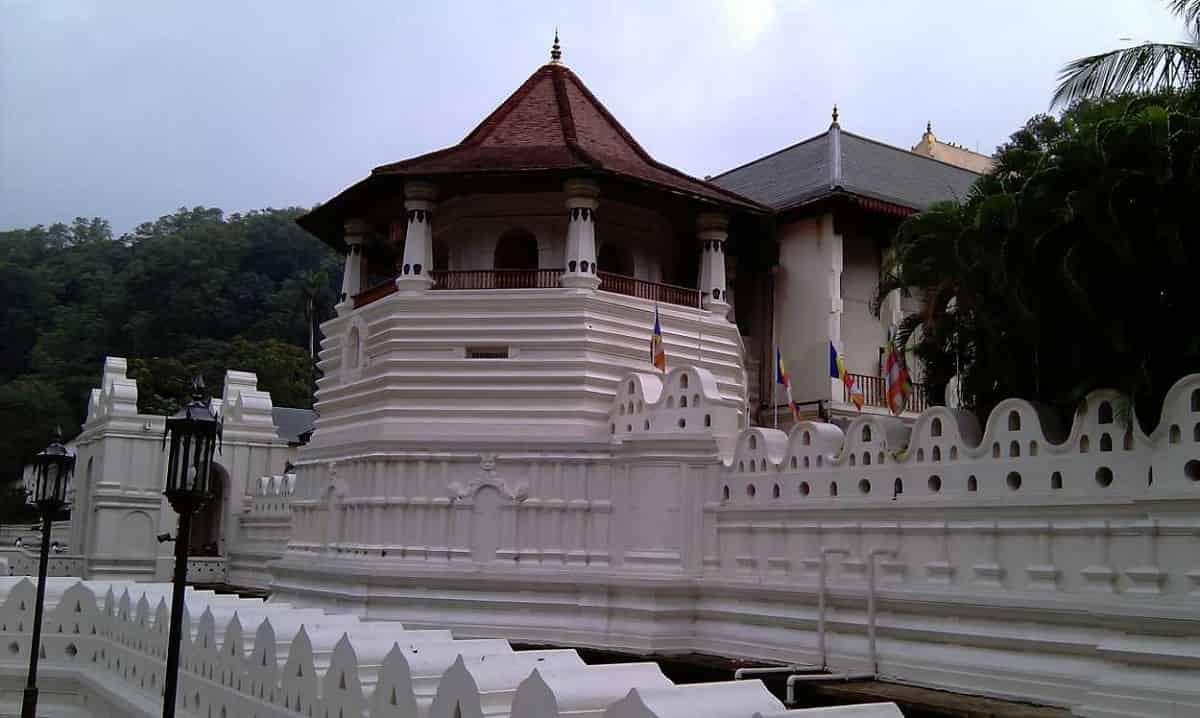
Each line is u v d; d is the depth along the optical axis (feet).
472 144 102.89
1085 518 51.44
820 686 57.06
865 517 63.52
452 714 31.50
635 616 77.15
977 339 65.41
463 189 98.84
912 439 61.41
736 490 75.36
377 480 90.53
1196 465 47.11
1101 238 49.34
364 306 104.06
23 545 175.01
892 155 130.21
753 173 134.72
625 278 98.07
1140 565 48.39
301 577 98.84
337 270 431.43
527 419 90.53
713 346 101.30
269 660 42.47
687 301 103.55
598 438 85.15
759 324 115.14
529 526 85.51
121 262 429.79
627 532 80.43
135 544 153.89
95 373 349.82
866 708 29.14
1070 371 56.59
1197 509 46.24
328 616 49.98
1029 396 60.85
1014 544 54.49
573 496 84.84
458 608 85.05
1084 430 52.31
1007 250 53.93
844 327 110.01
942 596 56.65
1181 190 48.80
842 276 110.63
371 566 87.71
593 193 94.89
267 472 163.32
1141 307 51.60
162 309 375.04
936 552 58.49
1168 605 45.19
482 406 92.12
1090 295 51.26
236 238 424.05
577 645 79.36
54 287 408.46
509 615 83.51
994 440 56.65
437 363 93.20
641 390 84.23
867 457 64.64
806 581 66.80
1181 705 43.01
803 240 110.93
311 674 38.99
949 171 135.44
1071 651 50.08
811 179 117.19
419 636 43.16
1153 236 49.24
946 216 66.49
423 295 95.20
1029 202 52.11
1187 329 51.62
